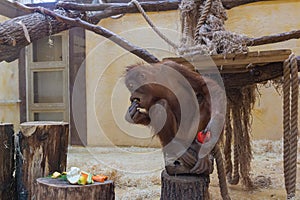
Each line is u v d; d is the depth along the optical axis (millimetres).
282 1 5297
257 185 2992
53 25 3248
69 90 5711
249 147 2965
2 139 2064
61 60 5773
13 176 2168
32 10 3256
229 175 2969
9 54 3061
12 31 2922
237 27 5438
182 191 1675
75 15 3531
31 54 5938
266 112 5387
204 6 2744
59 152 2217
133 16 4922
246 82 2533
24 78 5996
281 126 5332
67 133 2287
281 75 2404
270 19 5352
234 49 2316
